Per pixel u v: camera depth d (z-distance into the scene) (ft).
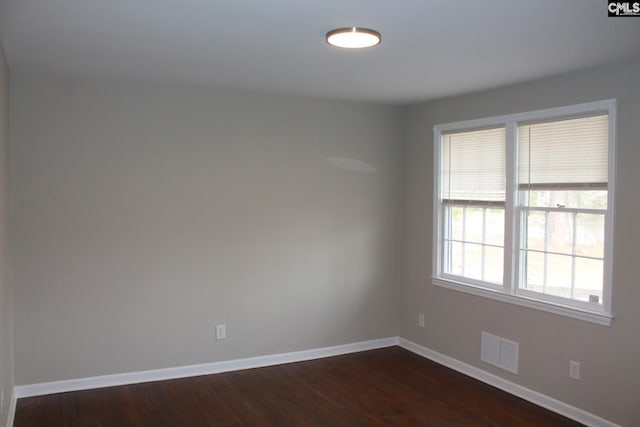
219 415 12.30
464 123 15.06
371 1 7.54
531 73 12.12
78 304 13.50
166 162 14.25
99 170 13.55
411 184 17.28
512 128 13.56
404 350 17.47
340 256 16.81
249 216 15.37
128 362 14.08
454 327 15.61
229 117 14.96
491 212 14.49
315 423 11.97
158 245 14.26
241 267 15.34
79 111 13.29
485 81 13.06
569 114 12.16
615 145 11.21
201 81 13.62
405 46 9.91
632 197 10.96
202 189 14.71
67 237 13.30
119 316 13.92
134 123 13.85
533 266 13.33
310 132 16.11
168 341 14.51
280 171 15.74
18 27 8.95
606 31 8.87
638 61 10.77
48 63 11.71
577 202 12.22
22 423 11.64
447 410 12.71
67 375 13.47
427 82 13.28
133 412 12.35
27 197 12.86
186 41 9.76
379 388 14.10
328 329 16.78
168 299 14.46
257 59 11.11
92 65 11.88
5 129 11.19
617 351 11.27
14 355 12.90
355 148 16.84
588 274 12.00
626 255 11.07
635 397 10.97
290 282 16.07
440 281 16.01
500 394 13.70
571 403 12.23
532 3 7.55
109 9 8.00
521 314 13.44
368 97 15.69
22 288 12.92
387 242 17.57
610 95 11.29
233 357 15.38
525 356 13.33
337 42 9.30
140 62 11.53
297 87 14.28
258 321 15.67
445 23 8.46
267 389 13.96
